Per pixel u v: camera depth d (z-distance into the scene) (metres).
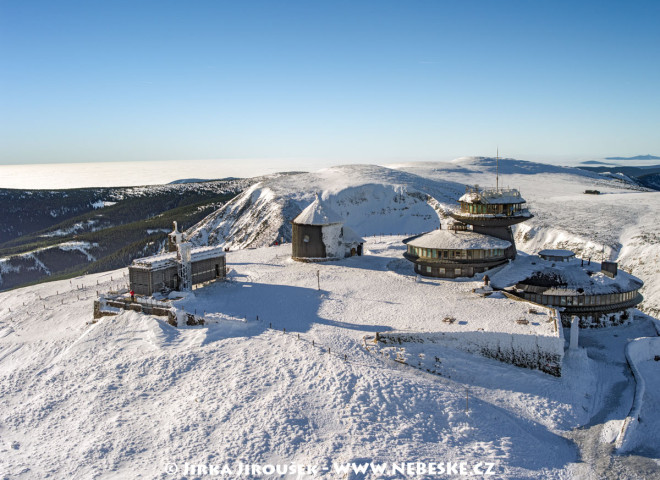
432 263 60.53
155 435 29.78
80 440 29.72
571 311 51.69
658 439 33.94
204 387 34.69
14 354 46.28
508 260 61.41
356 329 44.56
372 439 29.75
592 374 42.22
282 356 38.41
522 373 40.44
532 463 30.02
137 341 42.59
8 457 28.34
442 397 34.69
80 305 60.12
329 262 72.06
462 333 42.09
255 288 57.53
